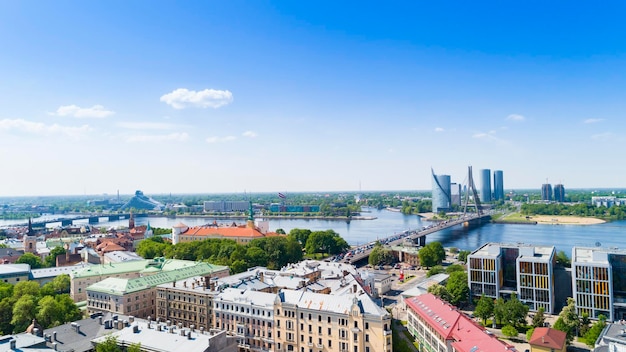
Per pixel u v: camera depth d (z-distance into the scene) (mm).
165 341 173250
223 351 173375
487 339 169750
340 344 189625
